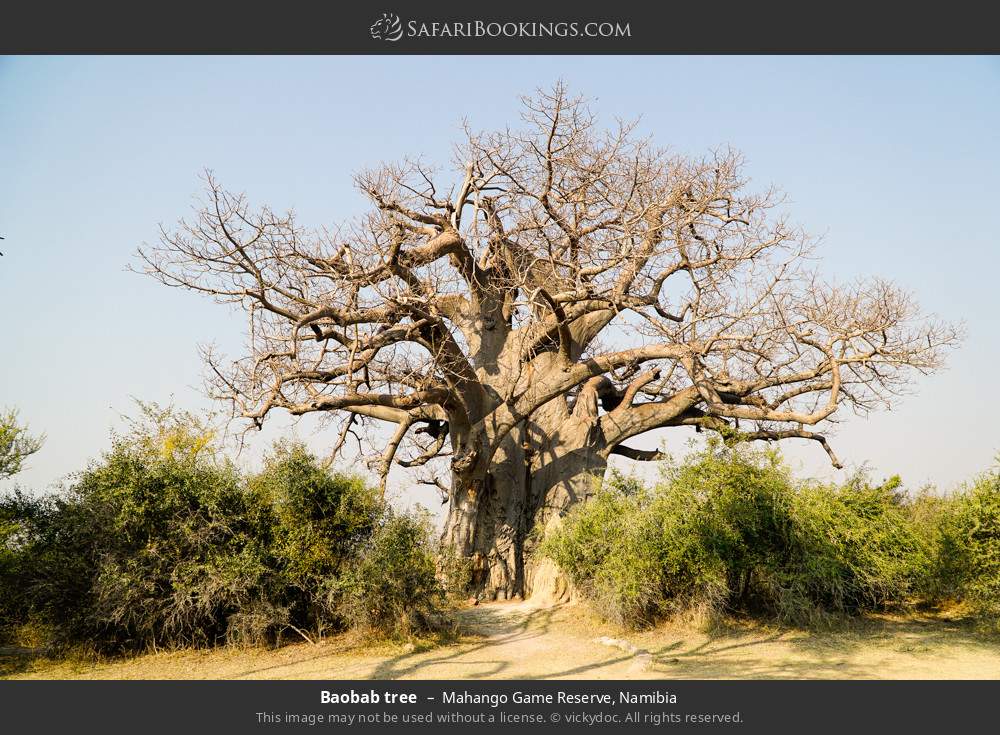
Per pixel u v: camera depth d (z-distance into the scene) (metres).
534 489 20.78
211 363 17.08
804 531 14.54
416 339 17.77
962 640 13.22
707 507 14.70
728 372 20.33
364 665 12.20
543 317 20.62
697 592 14.41
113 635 13.40
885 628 14.11
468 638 14.28
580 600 16.52
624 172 19.17
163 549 13.58
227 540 13.94
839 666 11.71
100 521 13.52
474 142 19.55
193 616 13.51
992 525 14.30
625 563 14.48
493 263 20.69
